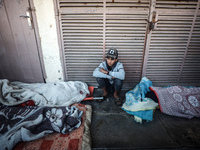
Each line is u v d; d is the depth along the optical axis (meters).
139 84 2.42
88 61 2.52
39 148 1.35
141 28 2.28
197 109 1.95
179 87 2.14
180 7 2.15
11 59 2.50
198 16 2.21
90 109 2.05
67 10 2.16
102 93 2.57
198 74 2.64
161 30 2.29
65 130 1.54
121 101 2.29
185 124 1.83
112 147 1.48
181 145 1.50
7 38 2.34
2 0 2.09
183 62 2.53
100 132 1.69
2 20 2.21
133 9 2.16
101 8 2.15
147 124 1.84
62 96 2.17
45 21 2.24
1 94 2.10
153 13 2.18
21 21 2.22
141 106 1.94
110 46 2.41
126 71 2.60
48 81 2.69
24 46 2.40
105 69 2.30
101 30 2.29
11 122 1.60
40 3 2.13
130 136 1.63
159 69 2.59
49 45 2.40
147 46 2.39
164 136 1.63
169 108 1.99
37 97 2.07
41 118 1.64
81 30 2.29
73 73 2.63
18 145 1.38
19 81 2.68
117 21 2.23
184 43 2.38
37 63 2.52
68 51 2.45
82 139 1.48
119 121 1.89
